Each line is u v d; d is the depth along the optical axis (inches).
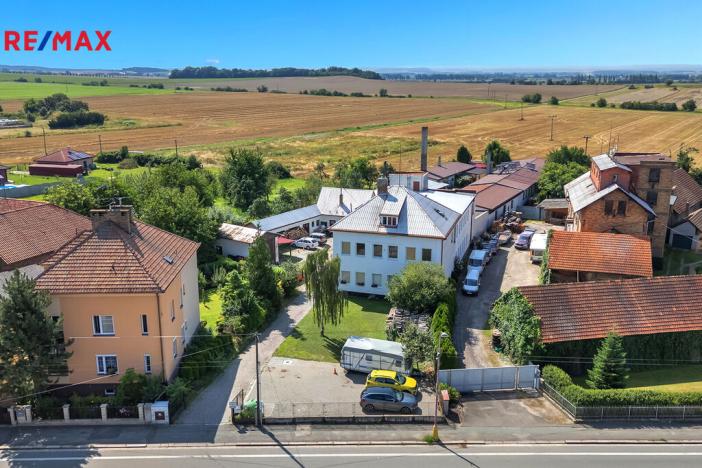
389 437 1547.7
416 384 1770.4
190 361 1825.8
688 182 3479.3
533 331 1862.7
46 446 1487.5
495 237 3280.0
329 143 7564.0
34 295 1558.8
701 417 1620.3
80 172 5339.6
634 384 1819.6
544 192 4148.6
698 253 2984.7
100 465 1413.6
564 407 1662.2
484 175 5017.2
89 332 1659.7
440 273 2222.0
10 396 1585.9
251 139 7844.5
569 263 2421.3
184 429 1567.4
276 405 1675.7
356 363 1862.7
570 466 1418.6
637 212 2618.1
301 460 1445.6
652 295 2005.4
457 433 1565.0
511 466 1419.8
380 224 2429.9
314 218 3535.9
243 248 2908.5
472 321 2277.3
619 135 7465.6
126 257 1711.4
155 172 3927.2
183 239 2080.5
